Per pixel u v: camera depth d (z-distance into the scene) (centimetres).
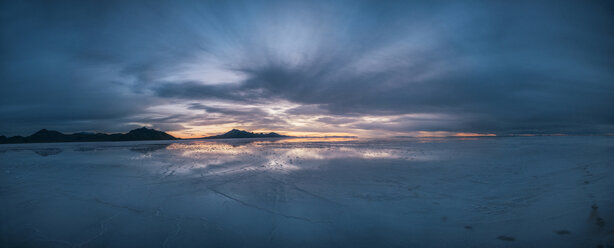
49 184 761
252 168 1001
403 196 596
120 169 1014
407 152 1523
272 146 2233
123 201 588
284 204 554
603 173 774
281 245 373
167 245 378
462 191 626
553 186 642
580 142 2106
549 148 1602
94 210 530
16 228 443
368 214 487
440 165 1011
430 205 530
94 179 825
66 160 1320
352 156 1348
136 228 438
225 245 375
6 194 652
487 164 1017
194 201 582
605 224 396
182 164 1130
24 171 989
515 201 535
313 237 397
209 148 2077
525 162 1048
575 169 859
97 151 1880
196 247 370
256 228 434
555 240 357
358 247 363
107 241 392
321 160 1205
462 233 397
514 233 388
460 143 2295
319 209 520
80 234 418
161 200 593
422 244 366
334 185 710
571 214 446
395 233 405
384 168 964
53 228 441
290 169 967
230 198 603
